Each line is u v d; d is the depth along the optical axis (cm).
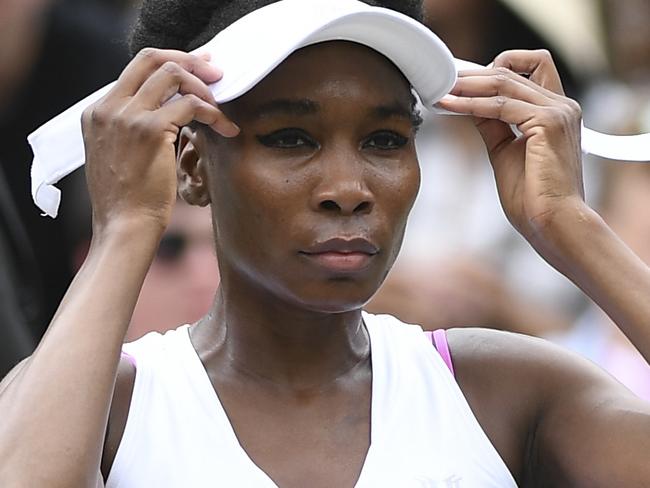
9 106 2059
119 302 1160
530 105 1262
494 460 1229
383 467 1209
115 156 1184
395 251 1198
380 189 1178
